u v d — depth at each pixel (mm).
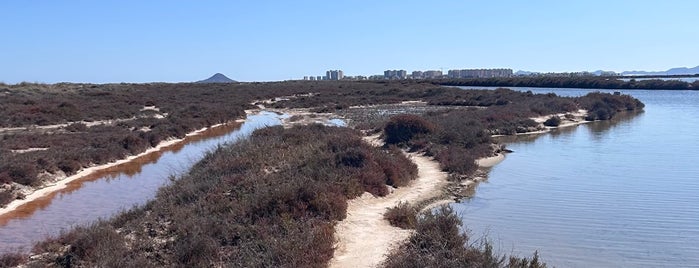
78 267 11273
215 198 14914
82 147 28391
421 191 19031
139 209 15445
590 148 29688
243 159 19844
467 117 38844
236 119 51125
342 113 52594
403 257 11266
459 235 13078
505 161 25781
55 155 24703
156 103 58469
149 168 25688
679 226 15094
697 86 96250
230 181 16531
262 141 23781
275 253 11156
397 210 14930
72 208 18219
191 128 41219
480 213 16578
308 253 11375
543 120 42438
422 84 101500
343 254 12070
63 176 23125
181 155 29766
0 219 16906
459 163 22875
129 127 39469
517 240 13977
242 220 13148
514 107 47219
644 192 19031
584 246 13531
